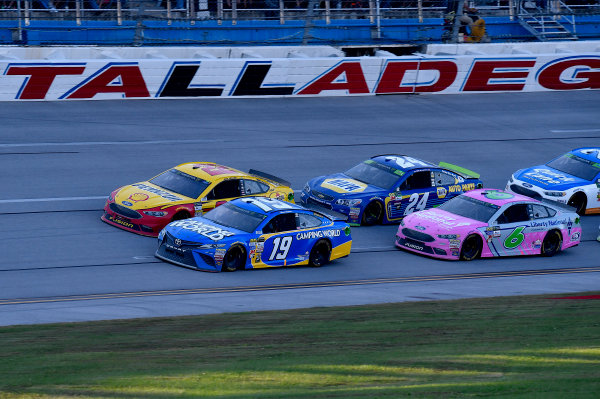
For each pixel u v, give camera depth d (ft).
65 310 152.66
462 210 236.02
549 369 105.19
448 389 93.45
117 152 293.43
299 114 360.28
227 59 372.79
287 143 319.06
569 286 194.59
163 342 121.39
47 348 116.88
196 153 298.97
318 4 425.28
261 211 207.00
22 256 195.72
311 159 302.04
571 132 365.81
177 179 233.76
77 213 233.35
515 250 231.71
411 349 116.78
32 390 92.89
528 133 359.66
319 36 442.91
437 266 216.13
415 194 254.68
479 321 141.59
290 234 206.08
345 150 315.78
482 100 406.21
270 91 383.24
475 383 96.63
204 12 419.95
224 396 91.15
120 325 136.56
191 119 340.80
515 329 133.90
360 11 446.19
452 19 459.32
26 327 134.10
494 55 415.23
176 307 157.89
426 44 440.04
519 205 234.58
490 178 300.81
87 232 217.97
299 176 282.97
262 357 110.93
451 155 322.34
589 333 130.52
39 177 261.65
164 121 335.06
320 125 346.95
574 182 275.80
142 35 405.18
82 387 94.22
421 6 455.22
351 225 247.29
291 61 382.83
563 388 93.50
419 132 349.00
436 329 133.49
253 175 243.81
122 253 203.51
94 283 178.50
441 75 409.49
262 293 176.76
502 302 166.61
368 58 395.55
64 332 129.59
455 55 416.05
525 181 275.59
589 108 404.36
